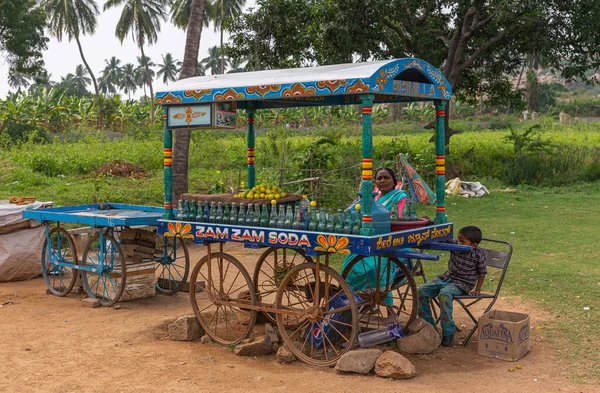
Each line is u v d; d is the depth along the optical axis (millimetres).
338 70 5133
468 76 20812
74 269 7523
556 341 5680
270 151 21734
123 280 6965
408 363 4797
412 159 17797
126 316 6664
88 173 20359
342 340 5473
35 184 17609
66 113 40562
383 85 4852
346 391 4488
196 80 6062
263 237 5309
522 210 14758
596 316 6402
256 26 18172
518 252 9914
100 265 7098
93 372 4910
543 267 8727
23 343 5660
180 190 11828
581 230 11922
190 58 11805
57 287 8141
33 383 4672
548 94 72438
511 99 21516
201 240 5762
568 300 7023
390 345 5566
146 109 47375
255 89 5309
